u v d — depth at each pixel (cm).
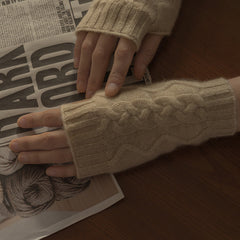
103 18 60
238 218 59
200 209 59
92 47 61
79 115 58
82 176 60
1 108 62
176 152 61
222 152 61
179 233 59
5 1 65
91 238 59
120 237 59
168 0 62
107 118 58
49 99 63
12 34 64
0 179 61
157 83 61
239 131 61
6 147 61
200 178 60
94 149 59
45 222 60
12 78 63
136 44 60
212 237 59
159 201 60
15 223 60
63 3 65
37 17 65
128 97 59
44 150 60
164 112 58
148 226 59
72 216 60
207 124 59
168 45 64
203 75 63
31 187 61
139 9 60
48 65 63
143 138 59
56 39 64
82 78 62
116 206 60
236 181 60
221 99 58
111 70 61
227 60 63
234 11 65
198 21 64
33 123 61
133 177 60
